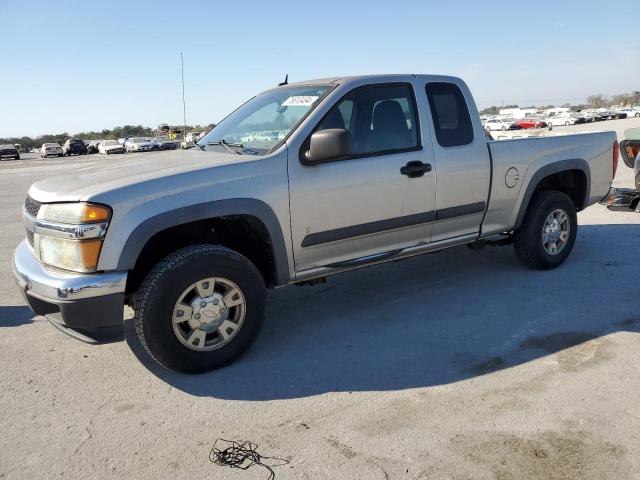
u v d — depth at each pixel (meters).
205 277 3.44
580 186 5.68
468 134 4.66
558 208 5.29
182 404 3.22
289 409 3.12
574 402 3.05
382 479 2.49
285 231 3.77
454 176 4.52
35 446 2.85
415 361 3.64
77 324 3.23
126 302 3.90
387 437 2.80
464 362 3.60
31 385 3.50
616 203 7.34
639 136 7.19
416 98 4.40
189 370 3.51
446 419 2.94
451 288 5.04
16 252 3.88
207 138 4.64
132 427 3.00
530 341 3.86
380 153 4.16
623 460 2.56
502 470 2.52
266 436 2.87
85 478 2.59
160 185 3.35
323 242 3.96
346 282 5.36
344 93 4.04
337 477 2.52
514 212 5.06
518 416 2.94
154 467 2.65
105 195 3.21
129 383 3.49
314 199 3.84
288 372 3.57
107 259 3.21
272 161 3.69
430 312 4.48
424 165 4.32
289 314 4.59
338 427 2.91
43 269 3.39
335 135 3.59
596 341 3.80
